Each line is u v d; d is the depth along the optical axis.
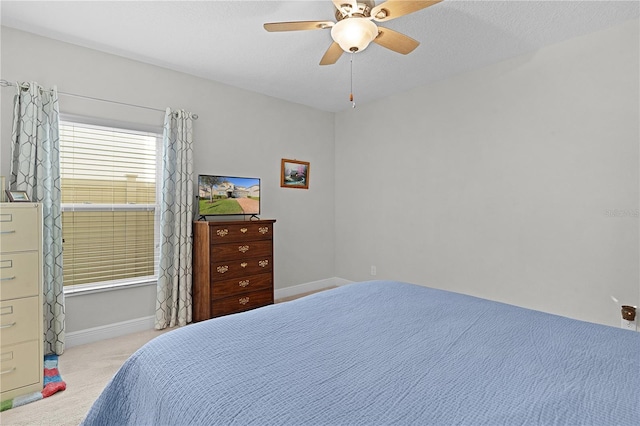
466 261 3.43
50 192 2.61
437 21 2.46
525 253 3.03
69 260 2.83
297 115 4.33
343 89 3.87
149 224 3.24
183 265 3.20
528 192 3.01
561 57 2.79
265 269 3.52
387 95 4.07
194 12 2.34
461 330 1.37
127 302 3.07
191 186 3.28
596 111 2.64
